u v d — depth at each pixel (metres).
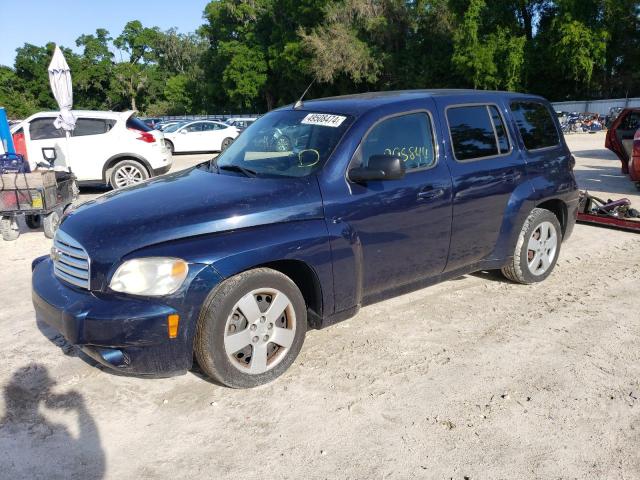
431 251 4.46
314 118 4.33
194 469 2.92
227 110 65.38
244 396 3.57
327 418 3.33
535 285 5.51
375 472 2.88
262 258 3.47
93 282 3.33
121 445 3.12
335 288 3.86
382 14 43.56
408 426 3.25
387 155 3.80
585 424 3.25
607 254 6.59
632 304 5.00
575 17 34.59
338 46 42.47
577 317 4.73
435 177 4.39
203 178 4.11
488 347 4.20
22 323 4.82
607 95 43.25
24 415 3.41
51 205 7.68
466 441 3.11
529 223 5.21
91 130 11.43
